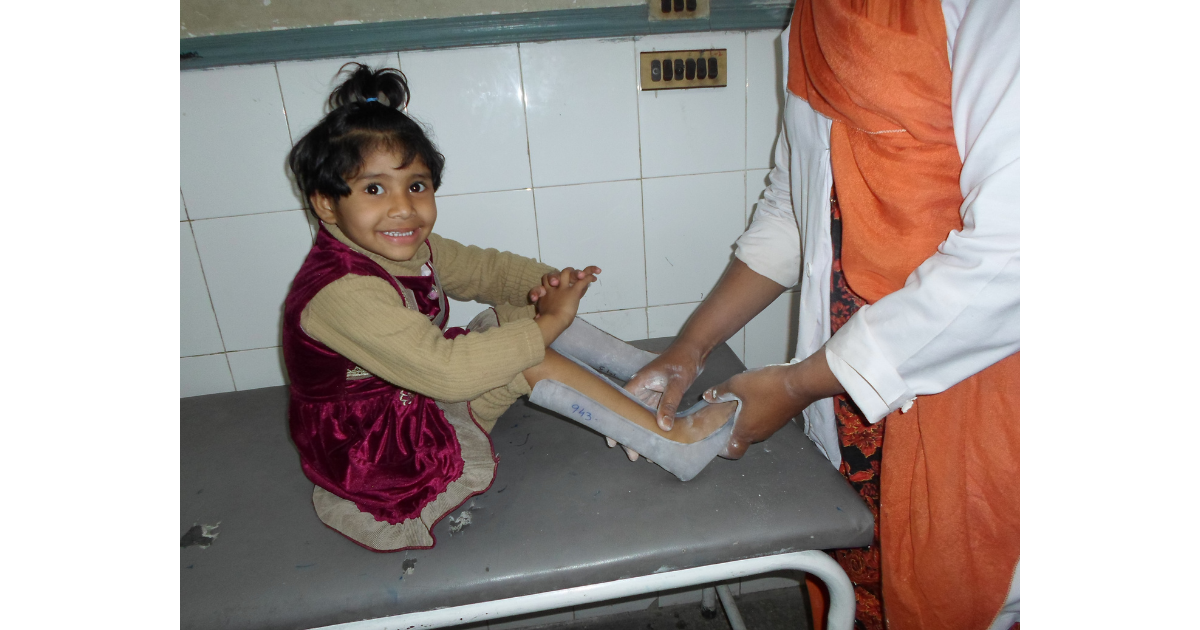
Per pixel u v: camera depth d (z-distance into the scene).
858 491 0.84
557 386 0.83
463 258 1.10
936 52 0.60
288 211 1.25
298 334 0.80
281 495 0.91
